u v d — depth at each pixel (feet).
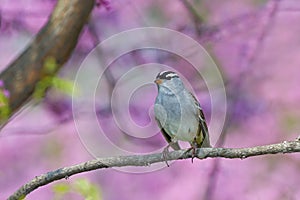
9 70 30.12
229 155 19.61
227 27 40.70
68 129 48.34
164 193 48.01
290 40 47.42
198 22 38.63
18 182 48.75
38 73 29.91
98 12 41.91
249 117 45.09
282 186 46.37
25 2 40.55
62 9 30.17
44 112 40.68
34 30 41.37
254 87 45.32
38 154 49.14
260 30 41.93
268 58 46.83
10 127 41.68
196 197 47.03
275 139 45.75
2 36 41.22
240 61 42.96
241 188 45.44
